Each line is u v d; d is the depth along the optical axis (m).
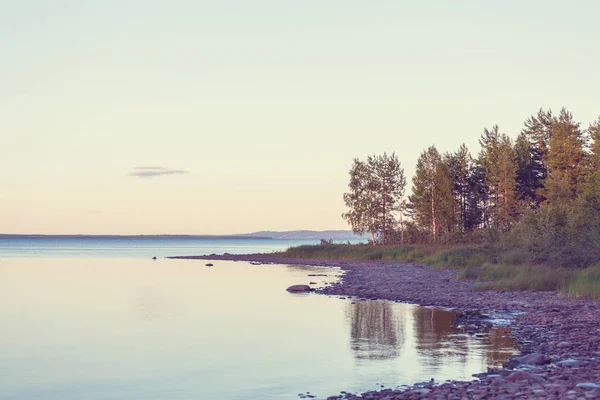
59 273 52.50
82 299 30.75
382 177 83.12
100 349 17.39
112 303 28.86
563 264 34.50
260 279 43.88
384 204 83.19
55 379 13.95
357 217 82.50
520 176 72.69
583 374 12.61
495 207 69.94
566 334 17.95
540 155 75.56
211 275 48.75
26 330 20.84
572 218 39.44
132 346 17.80
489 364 14.54
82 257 95.00
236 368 14.80
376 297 30.16
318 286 37.12
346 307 26.48
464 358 15.34
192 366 15.11
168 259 84.94
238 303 28.52
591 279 28.17
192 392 12.68
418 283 35.16
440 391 11.71
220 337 19.22
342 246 78.62
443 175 76.81
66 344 18.20
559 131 69.19
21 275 49.91
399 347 17.08
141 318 23.61
